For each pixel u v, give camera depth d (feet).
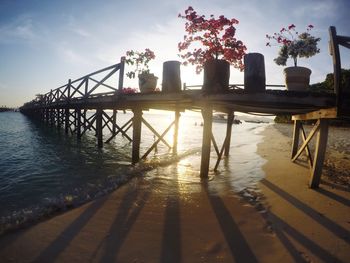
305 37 18.35
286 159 34.60
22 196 21.91
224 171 28.58
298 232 13.24
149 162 32.99
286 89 18.72
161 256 11.39
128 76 29.50
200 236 13.14
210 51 19.93
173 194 20.01
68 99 55.21
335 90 16.01
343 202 17.35
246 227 14.06
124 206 17.28
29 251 11.79
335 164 29.60
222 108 25.68
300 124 32.53
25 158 39.42
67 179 27.22
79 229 13.88
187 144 62.03
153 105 33.14
